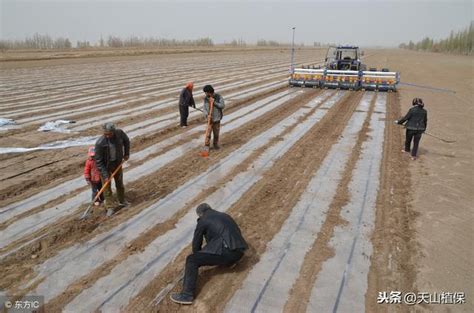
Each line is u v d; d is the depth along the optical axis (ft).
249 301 14.51
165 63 116.67
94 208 21.38
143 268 16.38
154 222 20.15
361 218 20.89
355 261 17.04
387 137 36.78
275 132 38.09
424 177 26.91
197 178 26.11
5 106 49.29
